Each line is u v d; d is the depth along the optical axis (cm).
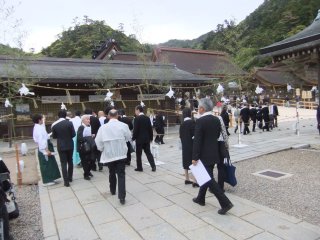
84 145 676
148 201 512
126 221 433
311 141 1015
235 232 373
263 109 1515
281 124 1845
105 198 544
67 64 1933
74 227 423
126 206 494
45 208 503
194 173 438
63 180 685
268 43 4412
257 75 3681
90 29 5609
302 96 3225
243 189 560
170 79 1800
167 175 684
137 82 1745
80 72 1736
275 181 603
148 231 395
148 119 723
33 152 1195
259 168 720
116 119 524
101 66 2012
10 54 1458
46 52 5278
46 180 648
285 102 3334
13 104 1488
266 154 870
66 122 643
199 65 3953
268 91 3747
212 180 430
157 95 1892
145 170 745
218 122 450
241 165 763
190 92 2347
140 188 590
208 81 1948
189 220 420
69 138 642
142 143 715
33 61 1786
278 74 3900
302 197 500
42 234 417
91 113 756
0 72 1342
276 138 1191
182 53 4075
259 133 1430
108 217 452
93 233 400
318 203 468
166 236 376
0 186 366
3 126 1501
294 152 887
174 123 1950
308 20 4497
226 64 3381
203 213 442
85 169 683
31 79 1402
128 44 4778
